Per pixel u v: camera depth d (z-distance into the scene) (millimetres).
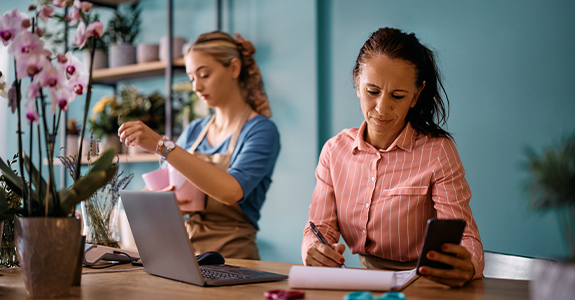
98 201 1447
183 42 3154
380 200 1516
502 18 2482
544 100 2381
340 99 2842
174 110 3189
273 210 2979
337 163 1621
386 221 1498
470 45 2557
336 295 987
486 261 1492
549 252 2320
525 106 2424
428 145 1493
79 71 1118
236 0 3172
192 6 3357
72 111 3902
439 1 2629
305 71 2902
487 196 2496
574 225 699
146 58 3229
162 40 3154
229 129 2170
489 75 2510
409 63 1356
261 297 969
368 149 1557
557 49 2355
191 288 1069
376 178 1529
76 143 3443
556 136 2342
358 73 1496
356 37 2818
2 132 3979
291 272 1061
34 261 975
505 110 2469
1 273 1291
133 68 3258
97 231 1452
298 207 2893
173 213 1062
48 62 993
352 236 1598
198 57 2090
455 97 2590
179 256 1110
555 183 687
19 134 1021
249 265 1438
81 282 1154
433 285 1096
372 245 1552
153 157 3109
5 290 1068
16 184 1068
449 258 1023
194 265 1080
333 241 1586
